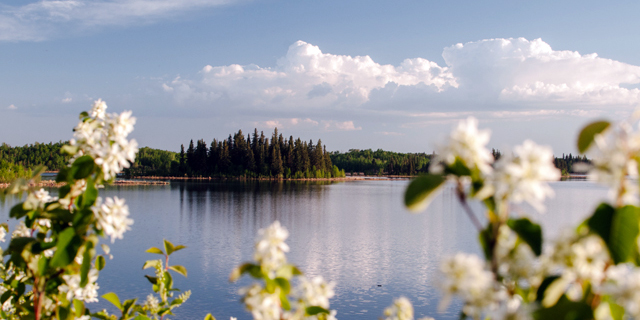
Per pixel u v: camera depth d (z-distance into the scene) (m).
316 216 47.19
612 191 1.31
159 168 141.62
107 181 2.73
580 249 1.34
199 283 19.41
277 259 1.85
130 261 23.72
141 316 3.41
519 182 1.21
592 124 1.37
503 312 1.21
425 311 15.75
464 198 1.42
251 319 14.59
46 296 2.93
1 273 3.75
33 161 148.12
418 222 42.81
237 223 40.97
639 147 1.25
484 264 1.45
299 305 2.08
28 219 2.89
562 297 1.46
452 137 1.34
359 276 21.23
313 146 151.62
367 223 42.03
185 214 47.88
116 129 2.54
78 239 2.42
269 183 117.81
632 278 1.22
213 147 137.25
